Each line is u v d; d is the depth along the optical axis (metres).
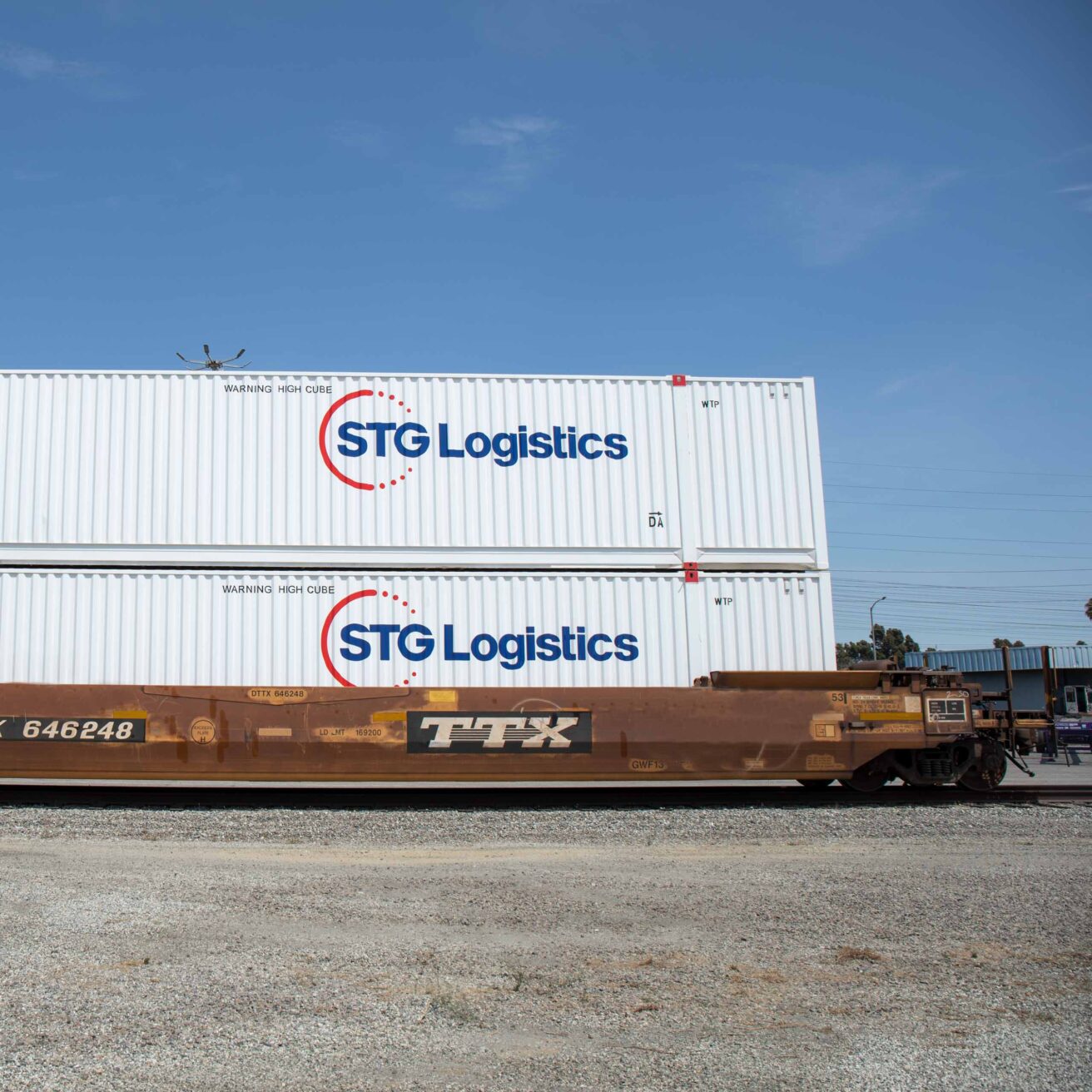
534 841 10.10
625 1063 4.41
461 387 14.07
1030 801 12.95
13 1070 4.26
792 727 12.69
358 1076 4.25
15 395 13.69
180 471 13.62
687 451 14.17
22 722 12.16
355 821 11.15
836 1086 4.18
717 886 7.95
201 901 7.31
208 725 12.21
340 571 13.37
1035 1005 5.17
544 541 13.78
